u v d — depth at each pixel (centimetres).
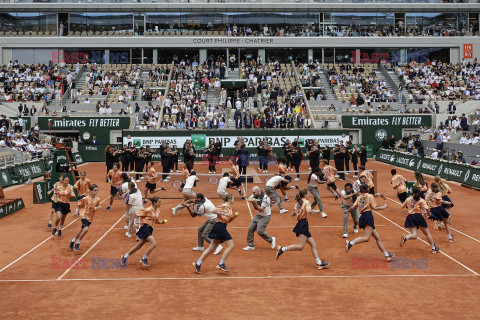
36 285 1035
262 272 1119
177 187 2323
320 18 5469
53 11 5291
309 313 878
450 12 5506
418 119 4097
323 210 1823
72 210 1881
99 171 3173
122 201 2089
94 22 5375
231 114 4491
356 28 5491
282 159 2014
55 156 2108
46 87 4644
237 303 927
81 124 3981
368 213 1194
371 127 4091
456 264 1177
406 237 1256
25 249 1323
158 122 4016
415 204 1259
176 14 5406
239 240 1430
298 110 4238
